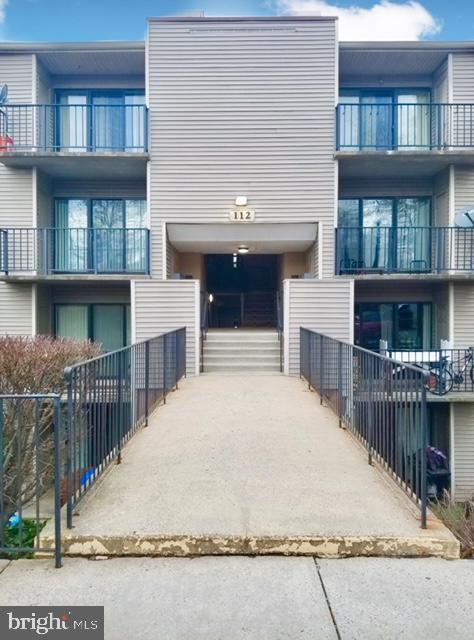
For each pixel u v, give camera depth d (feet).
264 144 36.65
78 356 23.63
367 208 40.93
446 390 33.35
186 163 36.76
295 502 11.91
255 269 53.31
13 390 20.51
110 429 14.65
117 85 40.68
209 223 36.78
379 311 40.86
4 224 37.52
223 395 25.63
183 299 33.86
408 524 10.70
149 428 19.10
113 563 9.74
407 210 40.83
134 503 11.84
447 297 37.27
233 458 15.38
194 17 36.52
